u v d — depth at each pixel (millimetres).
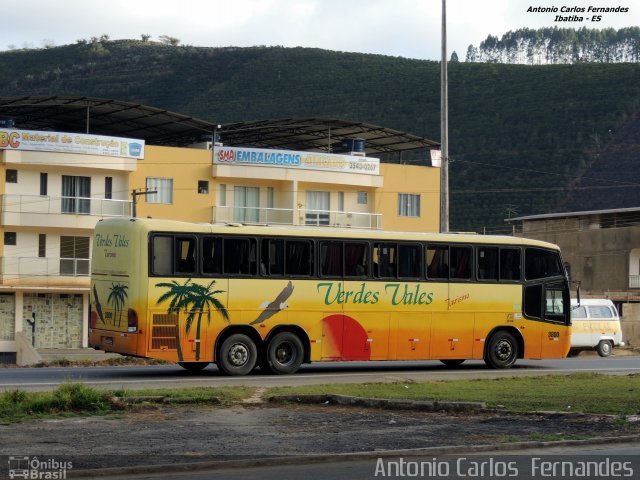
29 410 16641
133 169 54219
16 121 57812
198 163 56500
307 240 26250
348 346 26531
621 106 114812
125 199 54531
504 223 97750
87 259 53531
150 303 24203
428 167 64000
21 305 52031
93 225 52906
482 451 13539
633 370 28188
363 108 126375
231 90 140375
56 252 53000
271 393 19453
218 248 25156
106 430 14922
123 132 61250
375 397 18750
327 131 61125
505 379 23734
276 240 25859
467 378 24469
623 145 107688
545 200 101000
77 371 26688
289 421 16203
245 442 13969
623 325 59812
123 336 24375
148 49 160750
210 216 56719
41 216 51688
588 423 15852
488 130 116312
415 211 63531
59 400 16953
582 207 97812
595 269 73500
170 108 138875
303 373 26641
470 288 28359
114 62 157375
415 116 122062
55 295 53031
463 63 137875
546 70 128625
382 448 13523
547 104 119562
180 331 24531
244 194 58406
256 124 58688
